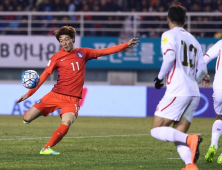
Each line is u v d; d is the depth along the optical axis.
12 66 66.75
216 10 71.50
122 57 66.19
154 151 25.31
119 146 27.59
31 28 68.31
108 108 59.41
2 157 22.05
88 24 70.38
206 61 22.81
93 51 24.25
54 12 67.75
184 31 18.17
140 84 68.06
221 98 22.27
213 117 59.62
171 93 17.55
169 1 71.25
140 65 66.00
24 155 22.84
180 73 17.58
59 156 22.56
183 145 17.31
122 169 18.73
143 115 59.16
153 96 59.31
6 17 71.69
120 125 45.62
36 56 66.44
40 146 26.88
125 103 59.25
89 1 72.94
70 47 23.66
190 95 17.55
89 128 41.59
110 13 67.00
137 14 66.25
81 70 23.78
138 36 66.56
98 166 19.45
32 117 23.42
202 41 65.06
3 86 60.09
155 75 67.94
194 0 71.50
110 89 59.56
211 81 66.75
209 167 19.70
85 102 59.47
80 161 20.91
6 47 66.62
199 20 68.94
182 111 17.66
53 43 66.25
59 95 23.47
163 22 67.25
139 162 20.89
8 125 43.78
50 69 23.64
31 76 22.94
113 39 66.12
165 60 17.22
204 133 38.16
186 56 17.75
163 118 17.64
